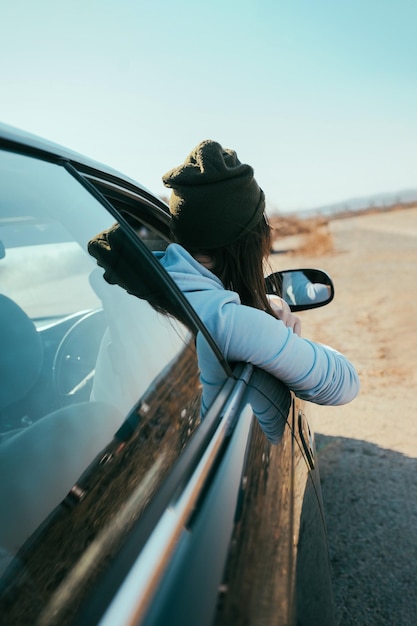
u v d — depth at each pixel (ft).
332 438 11.71
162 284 4.11
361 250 50.83
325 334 20.75
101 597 1.96
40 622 1.91
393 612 6.70
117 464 2.75
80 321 3.32
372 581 7.27
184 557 2.23
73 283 3.44
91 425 2.85
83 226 3.82
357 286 30.63
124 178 5.68
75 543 2.26
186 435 3.29
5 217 3.24
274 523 3.10
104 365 3.23
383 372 15.70
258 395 4.26
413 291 27.32
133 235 4.21
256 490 3.12
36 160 3.71
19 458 2.49
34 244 3.40
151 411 3.22
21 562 2.15
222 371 4.17
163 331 3.81
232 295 4.58
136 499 2.57
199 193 4.58
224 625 2.09
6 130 3.44
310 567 3.44
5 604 1.94
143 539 2.26
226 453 3.13
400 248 48.39
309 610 2.96
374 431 11.84
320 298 7.33
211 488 2.74
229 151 4.93
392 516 8.65
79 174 4.18
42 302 3.22
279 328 4.55
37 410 2.73
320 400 5.03
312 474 5.04
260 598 2.42
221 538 2.48
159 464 2.89
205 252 5.01
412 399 13.46
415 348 17.69
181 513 2.44
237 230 4.78
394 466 10.21
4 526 2.29
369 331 20.52
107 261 3.78
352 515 8.79
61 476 2.54
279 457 3.89
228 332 4.36
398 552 7.80
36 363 2.91
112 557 2.18
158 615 1.92
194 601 2.07
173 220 4.94
